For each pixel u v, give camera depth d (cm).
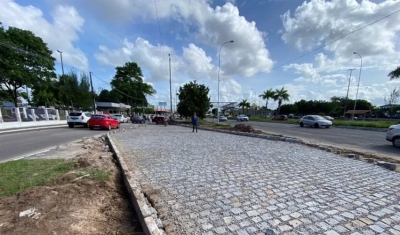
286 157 686
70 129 1884
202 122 3067
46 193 340
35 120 2252
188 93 3052
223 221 285
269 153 752
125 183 444
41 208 297
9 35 2870
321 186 421
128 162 614
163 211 313
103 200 354
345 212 314
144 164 591
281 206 332
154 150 809
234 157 682
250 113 8719
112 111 6225
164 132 1677
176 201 348
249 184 429
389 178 477
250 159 654
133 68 5884
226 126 2214
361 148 941
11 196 338
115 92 6334
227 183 436
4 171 491
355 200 356
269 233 257
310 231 263
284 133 1672
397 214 310
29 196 329
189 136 1352
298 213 309
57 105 4191
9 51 2727
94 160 600
